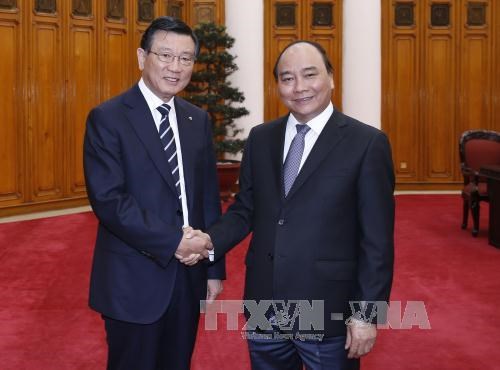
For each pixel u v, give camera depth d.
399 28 10.78
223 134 9.15
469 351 3.58
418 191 10.84
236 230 2.27
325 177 2.06
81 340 3.75
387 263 2.01
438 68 10.83
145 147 2.22
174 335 2.37
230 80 10.22
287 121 2.21
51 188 8.84
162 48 2.18
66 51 8.89
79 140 9.13
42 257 5.96
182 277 2.31
